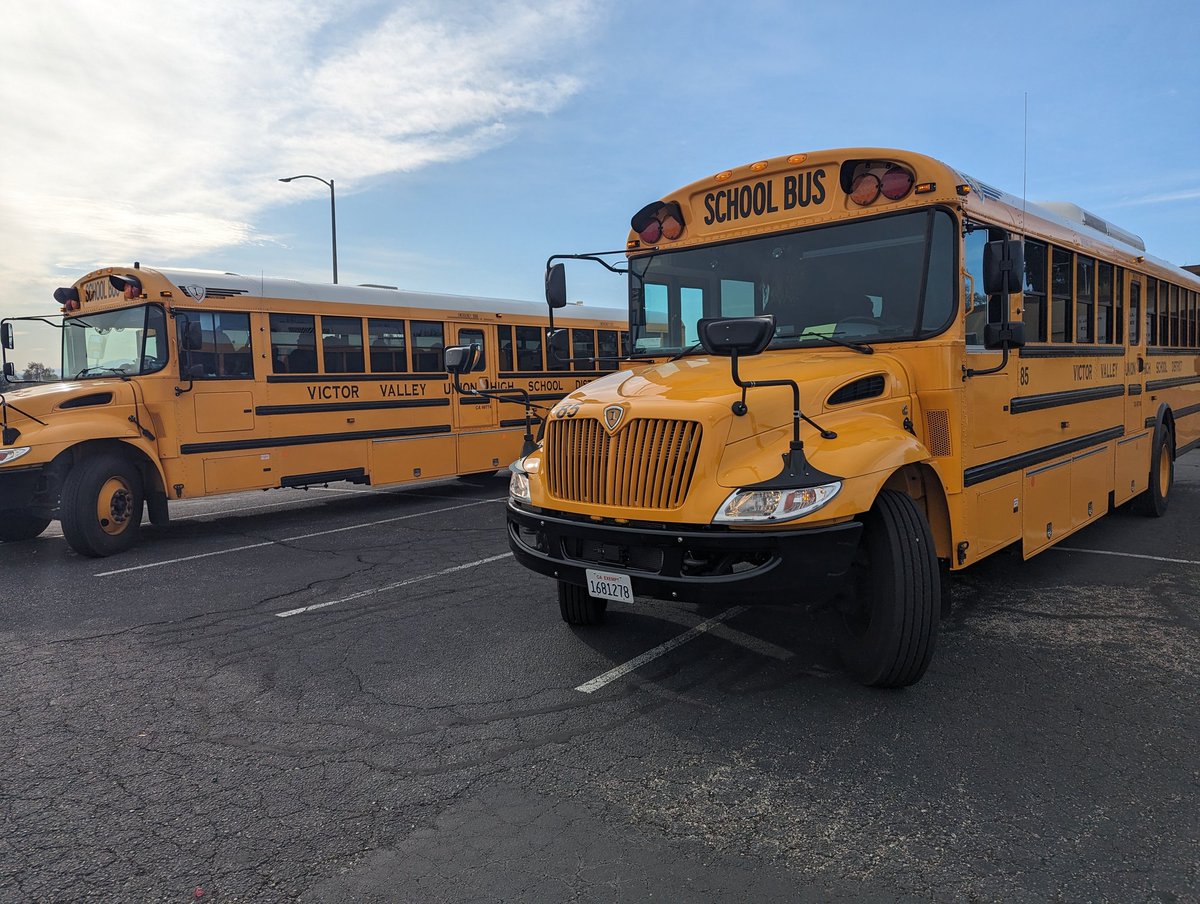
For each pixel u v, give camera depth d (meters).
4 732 3.79
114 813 3.05
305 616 5.57
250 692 4.22
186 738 3.69
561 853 2.72
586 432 4.04
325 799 3.12
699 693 4.06
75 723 3.87
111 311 8.84
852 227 4.42
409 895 2.52
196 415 8.69
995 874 2.56
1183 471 12.53
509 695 4.10
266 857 2.74
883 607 3.81
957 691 4.02
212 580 6.68
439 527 8.88
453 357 5.04
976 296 4.38
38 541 8.75
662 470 3.71
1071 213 6.59
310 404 9.70
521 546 4.34
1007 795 3.04
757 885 2.53
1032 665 4.36
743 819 2.91
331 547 7.91
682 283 5.07
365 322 10.34
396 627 5.27
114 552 7.82
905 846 2.72
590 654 4.66
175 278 8.58
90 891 2.58
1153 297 8.02
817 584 3.47
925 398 4.21
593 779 3.23
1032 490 5.23
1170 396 8.66
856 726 3.65
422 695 4.13
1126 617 5.14
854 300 4.41
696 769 3.29
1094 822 2.85
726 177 4.82
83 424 7.70
